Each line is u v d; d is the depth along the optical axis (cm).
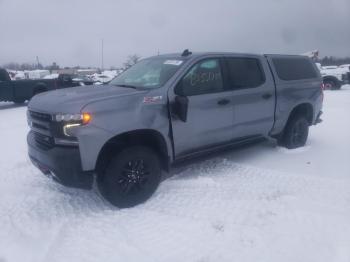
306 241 312
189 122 425
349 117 958
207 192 429
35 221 364
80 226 353
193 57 441
